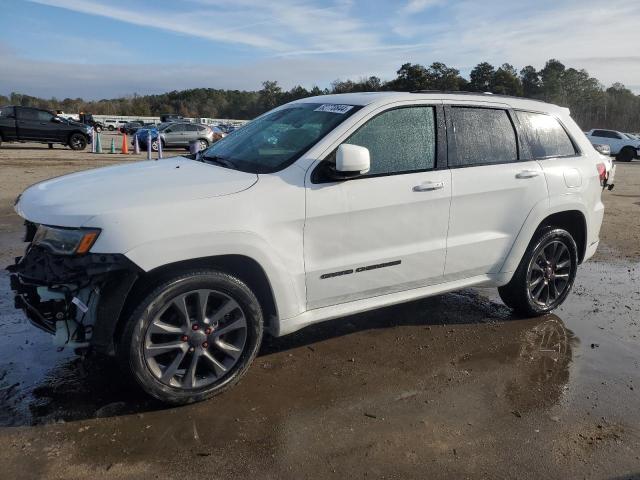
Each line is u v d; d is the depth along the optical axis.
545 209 4.58
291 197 3.40
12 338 4.09
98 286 2.95
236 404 3.31
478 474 2.77
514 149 4.51
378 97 3.91
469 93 4.45
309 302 3.62
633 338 4.57
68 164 16.88
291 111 4.27
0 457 2.74
